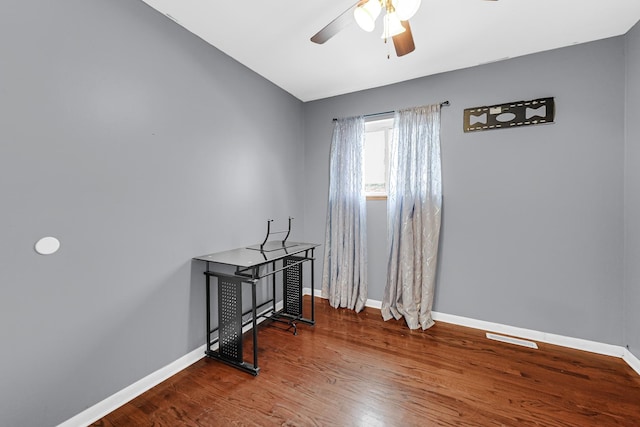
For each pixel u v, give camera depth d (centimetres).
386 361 209
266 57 243
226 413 156
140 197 174
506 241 250
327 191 343
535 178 238
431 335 251
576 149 224
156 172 184
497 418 152
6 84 121
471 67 260
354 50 232
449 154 270
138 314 174
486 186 256
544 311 238
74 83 142
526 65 239
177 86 197
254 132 272
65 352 141
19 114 125
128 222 168
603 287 218
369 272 318
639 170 192
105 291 157
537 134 237
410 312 271
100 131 154
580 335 226
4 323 122
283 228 319
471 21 193
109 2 157
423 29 202
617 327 214
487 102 254
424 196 272
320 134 345
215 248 230
